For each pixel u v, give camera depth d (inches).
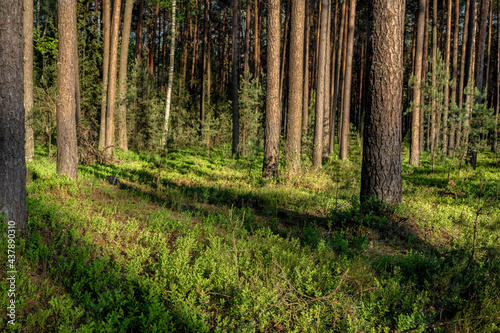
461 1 1077.8
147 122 887.1
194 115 1086.4
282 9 1289.4
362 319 127.7
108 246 190.7
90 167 492.4
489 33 1101.1
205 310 144.3
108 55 797.2
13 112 179.9
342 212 282.7
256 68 1090.1
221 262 175.3
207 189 382.0
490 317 136.9
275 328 135.5
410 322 133.6
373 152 282.8
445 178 574.2
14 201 181.9
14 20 180.7
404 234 256.1
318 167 609.6
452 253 194.1
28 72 481.7
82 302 140.2
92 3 1164.5
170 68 754.2
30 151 490.0
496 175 623.8
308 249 210.4
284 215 318.0
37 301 136.9
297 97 499.2
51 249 174.4
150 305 132.3
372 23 278.8
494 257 183.9
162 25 1515.7
